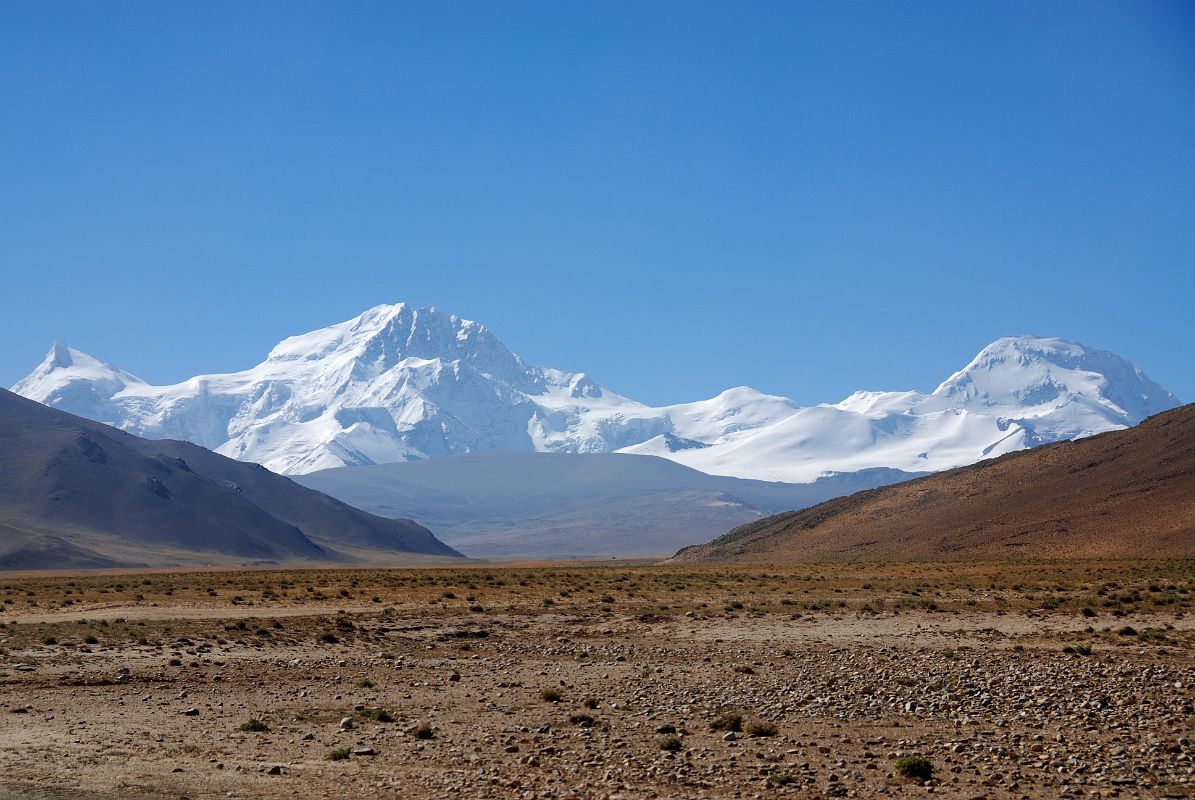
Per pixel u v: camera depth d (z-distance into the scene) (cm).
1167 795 2995
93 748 3581
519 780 3153
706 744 3625
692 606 8969
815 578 12462
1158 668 5116
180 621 7625
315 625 7500
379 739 3747
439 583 12325
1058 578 11488
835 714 4134
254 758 3456
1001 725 3912
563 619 8181
